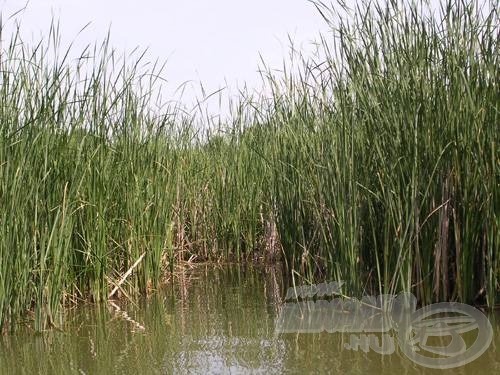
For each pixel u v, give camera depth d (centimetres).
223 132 636
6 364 302
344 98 369
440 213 351
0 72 352
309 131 417
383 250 367
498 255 343
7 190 339
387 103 357
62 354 314
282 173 454
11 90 361
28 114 370
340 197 364
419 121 350
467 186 348
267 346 313
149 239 469
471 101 344
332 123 383
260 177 596
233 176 612
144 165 466
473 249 352
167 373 281
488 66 344
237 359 295
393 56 364
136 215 458
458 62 350
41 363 302
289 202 457
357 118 365
